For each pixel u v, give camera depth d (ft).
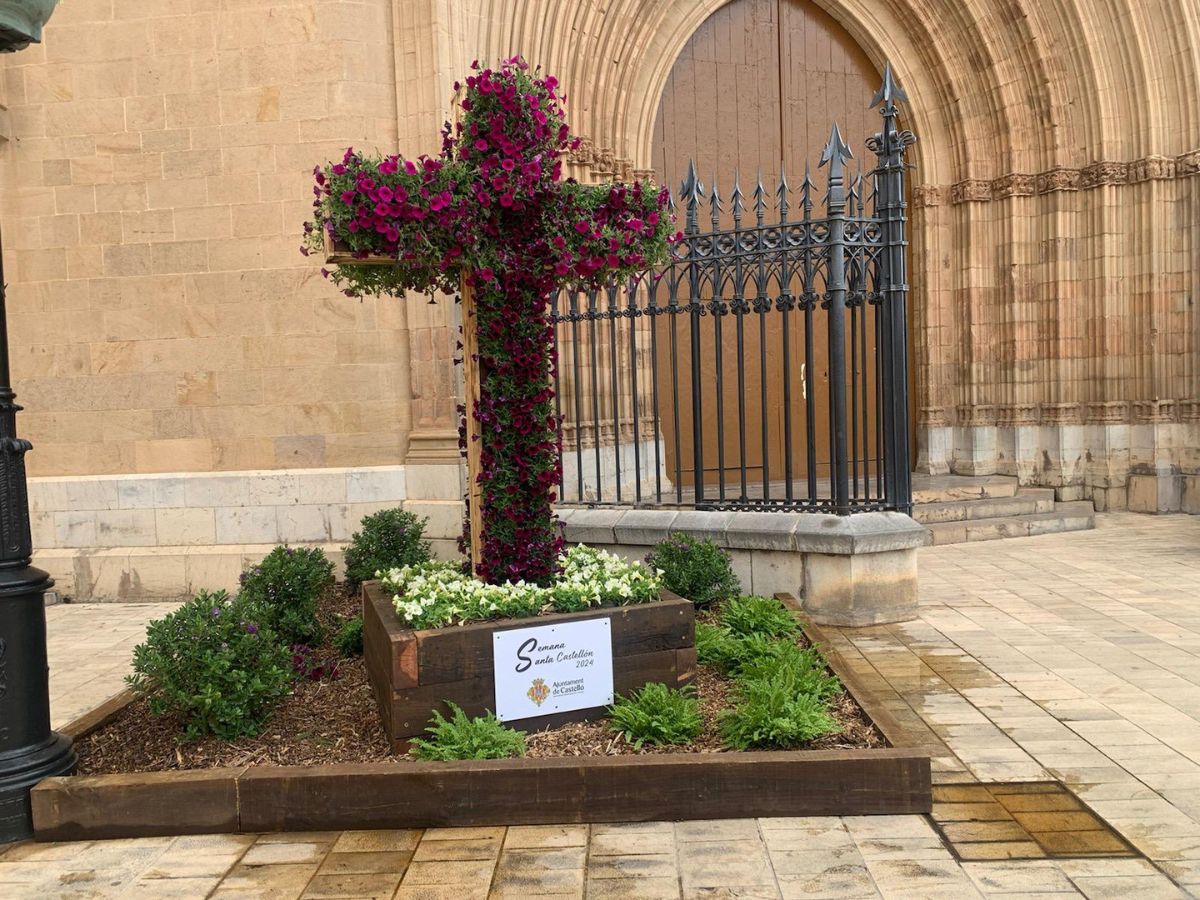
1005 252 38.01
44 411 26.81
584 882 9.98
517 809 11.41
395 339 26.04
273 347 26.03
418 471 25.72
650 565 20.24
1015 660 17.85
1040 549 30.35
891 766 11.35
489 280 14.11
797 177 37.99
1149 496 36.78
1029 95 37.40
